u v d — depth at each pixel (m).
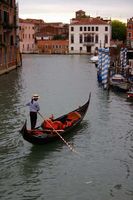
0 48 44.75
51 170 14.03
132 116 22.44
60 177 13.41
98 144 16.97
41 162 14.78
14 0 55.16
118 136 18.23
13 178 13.30
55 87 35.44
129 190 12.41
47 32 120.81
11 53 52.72
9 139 17.44
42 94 30.92
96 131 19.00
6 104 25.67
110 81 33.69
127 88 31.30
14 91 32.12
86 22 102.50
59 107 25.39
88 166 14.42
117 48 53.00
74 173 13.76
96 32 102.12
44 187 12.62
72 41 104.44
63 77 44.81
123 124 20.48
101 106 25.48
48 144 16.75
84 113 21.05
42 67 59.38
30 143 16.86
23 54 102.62
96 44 102.75
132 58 45.69
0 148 16.25
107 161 14.93
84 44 103.19
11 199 11.80
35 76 45.28
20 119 21.16
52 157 15.30
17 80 40.47
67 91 32.84
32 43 113.12
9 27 48.69
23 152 15.80
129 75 36.44
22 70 53.25
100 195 12.08
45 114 23.12
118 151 16.09
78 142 17.19
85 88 34.78
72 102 27.39
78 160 15.03
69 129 18.19
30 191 12.33
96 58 70.81
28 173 13.74
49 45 107.88
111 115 22.62
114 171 13.94
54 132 16.95
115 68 42.69
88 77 45.19
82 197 11.95
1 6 46.12
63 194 12.14
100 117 22.05
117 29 110.38
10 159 15.05
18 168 14.18
